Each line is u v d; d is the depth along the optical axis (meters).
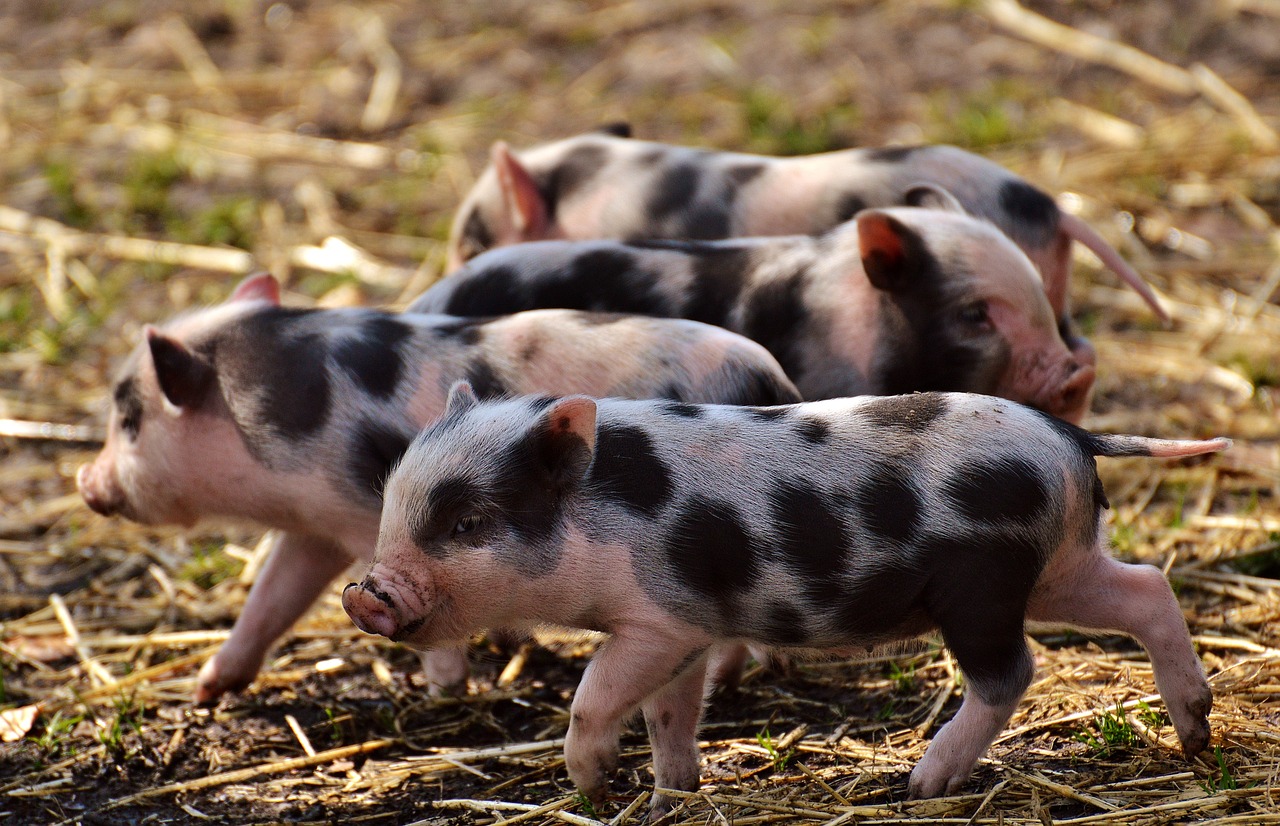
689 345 15.49
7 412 24.97
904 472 13.10
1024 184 19.97
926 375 16.95
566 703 17.33
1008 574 12.98
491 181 23.20
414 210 31.06
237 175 32.56
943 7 37.97
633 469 13.39
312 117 35.06
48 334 26.69
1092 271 27.53
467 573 13.33
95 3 40.91
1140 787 13.84
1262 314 25.98
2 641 19.31
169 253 29.38
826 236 17.77
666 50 37.28
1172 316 26.02
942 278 16.75
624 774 15.30
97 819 15.42
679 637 13.43
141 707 17.38
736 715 16.55
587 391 15.51
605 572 13.29
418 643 13.66
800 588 13.18
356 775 16.09
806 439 13.38
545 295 17.86
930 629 13.68
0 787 16.02
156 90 36.47
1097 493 13.48
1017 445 13.12
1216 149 31.14
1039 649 17.17
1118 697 15.70
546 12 39.66
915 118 33.34
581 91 35.75
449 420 13.80
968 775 13.62
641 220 21.59
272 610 17.39
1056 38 35.91
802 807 13.84
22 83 36.94
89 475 17.30
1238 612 17.72
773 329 17.27
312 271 28.89
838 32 37.41
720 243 18.05
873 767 14.86
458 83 36.50
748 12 38.81
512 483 13.27
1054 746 14.92
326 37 38.81
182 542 21.70
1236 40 35.47
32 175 32.72
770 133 32.59
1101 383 24.20
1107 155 31.23
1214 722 14.80
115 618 19.94
